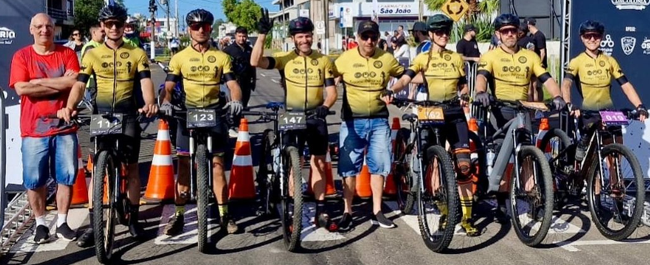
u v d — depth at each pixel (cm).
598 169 600
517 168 579
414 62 620
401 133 684
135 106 582
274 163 608
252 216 665
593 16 764
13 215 614
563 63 781
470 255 546
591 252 552
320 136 599
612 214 645
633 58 771
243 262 531
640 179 556
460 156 588
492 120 642
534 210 562
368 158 615
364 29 580
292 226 549
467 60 1084
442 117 567
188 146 587
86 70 555
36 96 553
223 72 586
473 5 2123
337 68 603
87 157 952
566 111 636
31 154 562
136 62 571
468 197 601
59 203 583
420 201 572
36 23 555
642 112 603
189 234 605
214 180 595
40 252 553
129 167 584
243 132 746
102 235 506
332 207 702
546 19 1773
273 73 3212
